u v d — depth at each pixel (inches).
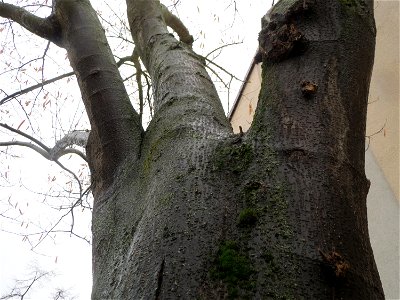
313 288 39.9
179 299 41.1
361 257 44.7
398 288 144.4
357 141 55.9
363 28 65.9
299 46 62.8
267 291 39.4
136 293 44.3
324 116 55.4
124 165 77.7
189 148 64.1
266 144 55.8
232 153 57.9
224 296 39.9
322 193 47.9
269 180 50.7
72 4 102.9
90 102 88.1
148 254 48.0
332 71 59.7
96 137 84.7
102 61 94.1
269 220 45.9
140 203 62.7
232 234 46.2
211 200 51.8
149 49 113.3
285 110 57.6
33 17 108.3
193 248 45.9
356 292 41.1
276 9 69.2
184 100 81.7
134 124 85.7
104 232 66.2
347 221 46.4
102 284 55.6
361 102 60.1
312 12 65.9
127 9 131.0
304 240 43.5
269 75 64.7
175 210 51.8
